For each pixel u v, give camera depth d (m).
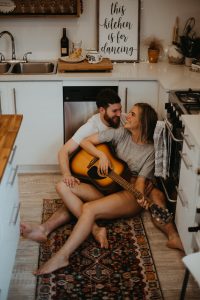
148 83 3.56
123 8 3.93
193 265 1.88
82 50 3.84
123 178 2.98
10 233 2.24
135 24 3.97
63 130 3.66
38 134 3.66
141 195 2.82
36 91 3.52
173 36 4.04
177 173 2.85
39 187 3.54
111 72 3.66
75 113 3.60
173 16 4.01
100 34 3.99
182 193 2.65
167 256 2.72
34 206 3.26
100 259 2.67
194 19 4.02
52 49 4.05
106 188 2.94
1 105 3.55
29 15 3.82
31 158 3.74
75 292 2.41
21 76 3.46
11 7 3.82
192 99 3.00
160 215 2.73
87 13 3.95
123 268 2.60
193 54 3.87
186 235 2.58
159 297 2.39
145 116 3.03
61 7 3.85
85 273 2.55
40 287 2.45
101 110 3.22
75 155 3.17
